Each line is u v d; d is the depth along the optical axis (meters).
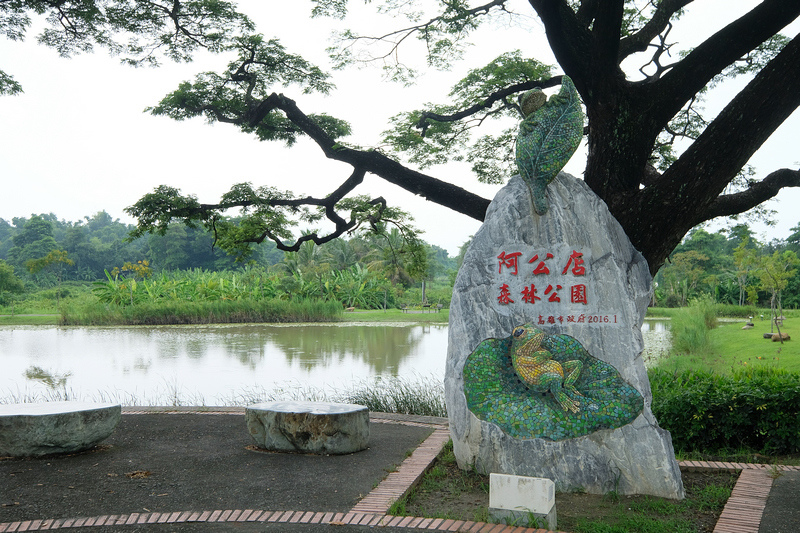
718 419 6.28
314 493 4.64
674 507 4.53
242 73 9.63
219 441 6.38
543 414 5.13
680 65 6.46
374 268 47.06
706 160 5.87
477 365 5.41
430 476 5.20
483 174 10.32
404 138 8.95
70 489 4.71
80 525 3.96
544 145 5.27
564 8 6.72
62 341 22.83
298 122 8.84
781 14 6.03
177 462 5.52
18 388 12.77
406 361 16.67
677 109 6.61
